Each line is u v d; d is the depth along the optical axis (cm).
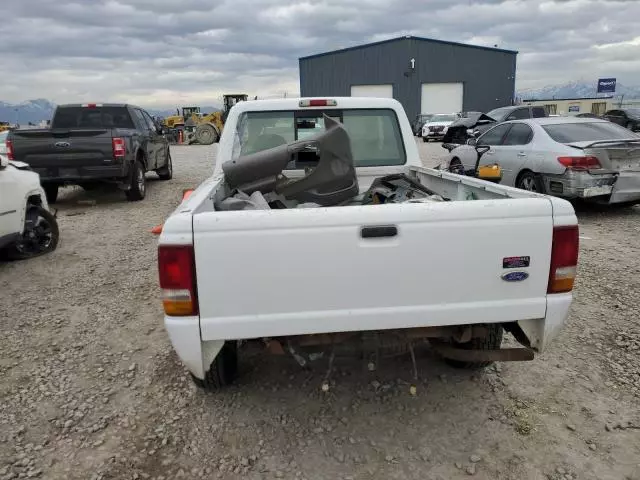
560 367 377
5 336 450
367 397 345
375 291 265
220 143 470
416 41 4181
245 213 254
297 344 283
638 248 658
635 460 281
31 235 681
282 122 479
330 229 257
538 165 845
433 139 2925
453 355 312
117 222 902
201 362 266
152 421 327
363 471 278
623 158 785
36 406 346
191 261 254
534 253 272
